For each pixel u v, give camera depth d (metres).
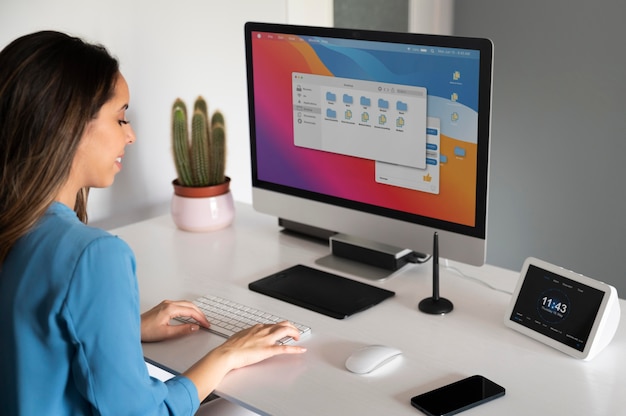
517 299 1.65
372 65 1.81
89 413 1.30
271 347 1.53
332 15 2.95
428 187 1.80
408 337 1.63
